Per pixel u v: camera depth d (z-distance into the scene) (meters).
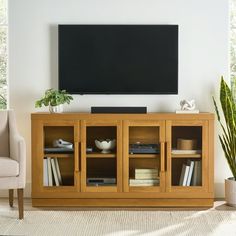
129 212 5.31
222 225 4.91
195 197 5.50
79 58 5.77
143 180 5.51
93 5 5.80
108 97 5.85
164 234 4.67
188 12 5.81
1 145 5.48
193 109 5.58
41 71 5.84
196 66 5.84
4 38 5.98
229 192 5.54
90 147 5.50
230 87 5.94
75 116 5.46
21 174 4.99
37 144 5.48
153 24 5.79
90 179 5.51
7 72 5.93
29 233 4.66
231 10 5.98
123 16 5.81
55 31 5.82
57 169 5.51
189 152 5.50
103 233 4.68
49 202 5.51
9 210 5.36
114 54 5.78
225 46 5.82
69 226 4.86
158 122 5.47
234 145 5.57
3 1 5.98
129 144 5.49
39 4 5.80
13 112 5.53
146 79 5.79
